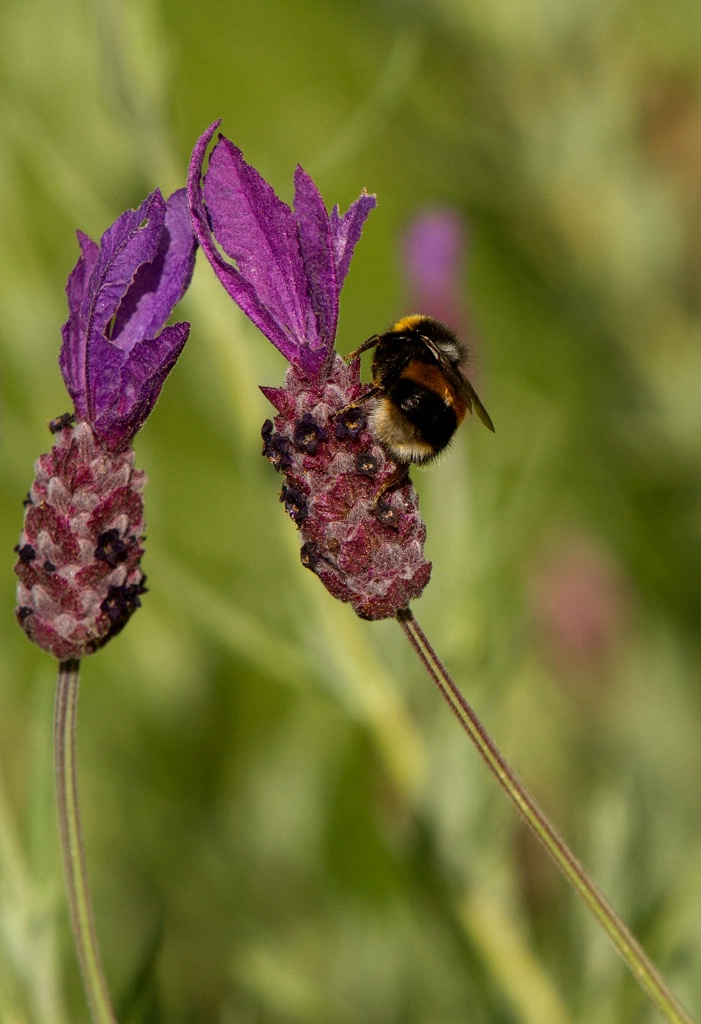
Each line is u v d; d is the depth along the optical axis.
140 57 0.62
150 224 0.53
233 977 0.65
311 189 0.53
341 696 0.62
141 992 0.58
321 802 0.71
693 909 0.60
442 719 0.62
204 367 0.65
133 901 0.70
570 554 0.77
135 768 0.75
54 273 0.75
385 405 0.54
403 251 0.62
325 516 0.53
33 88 0.68
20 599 0.53
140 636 0.76
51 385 0.72
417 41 0.67
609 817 0.62
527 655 0.67
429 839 0.62
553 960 0.63
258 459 0.62
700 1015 0.60
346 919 0.66
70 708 0.53
